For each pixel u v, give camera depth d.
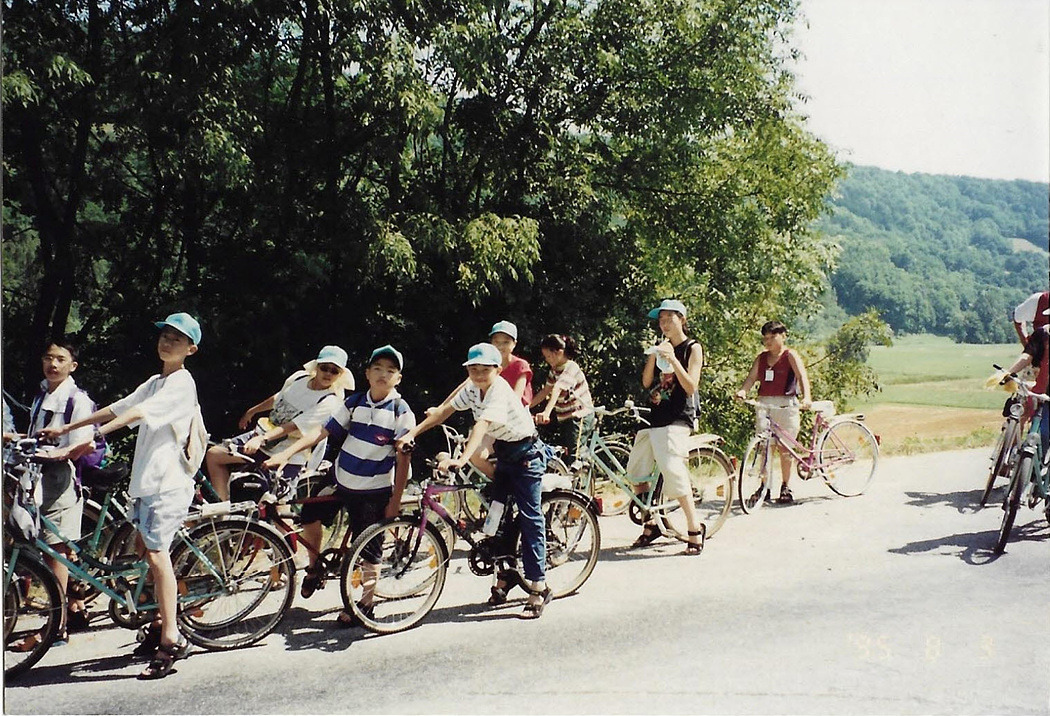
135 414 3.94
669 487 5.96
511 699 3.79
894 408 20.73
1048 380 6.32
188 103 9.27
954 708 3.69
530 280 11.31
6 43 8.57
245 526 4.42
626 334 13.72
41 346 11.30
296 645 4.43
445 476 4.83
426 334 13.09
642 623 4.72
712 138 15.47
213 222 11.95
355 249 10.66
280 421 5.43
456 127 12.91
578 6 13.30
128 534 4.48
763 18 14.05
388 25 10.07
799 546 6.18
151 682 3.97
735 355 17.53
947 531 6.51
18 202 11.10
